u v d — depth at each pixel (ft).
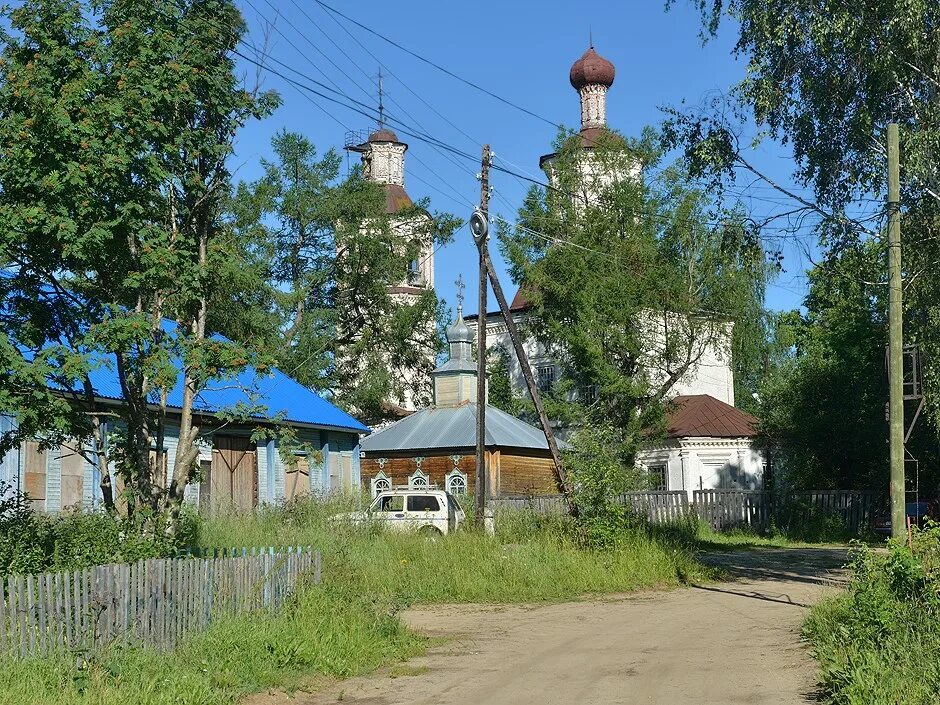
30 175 43.27
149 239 45.21
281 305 166.30
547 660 43.24
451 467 150.20
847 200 68.33
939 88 64.34
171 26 48.88
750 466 173.17
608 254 156.66
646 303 155.02
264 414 51.29
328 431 117.39
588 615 59.77
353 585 52.11
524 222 162.61
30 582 32.63
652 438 159.22
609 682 37.55
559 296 157.48
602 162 160.66
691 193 150.51
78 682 30.94
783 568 87.81
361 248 187.01
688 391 195.21
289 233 188.34
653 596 69.00
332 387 190.19
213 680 35.47
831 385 153.38
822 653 39.75
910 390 68.28
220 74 50.14
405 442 153.79
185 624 40.11
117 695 30.71
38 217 42.63
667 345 157.69
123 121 45.14
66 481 77.92
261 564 46.68
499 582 70.54
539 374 201.57
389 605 52.60
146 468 48.26
